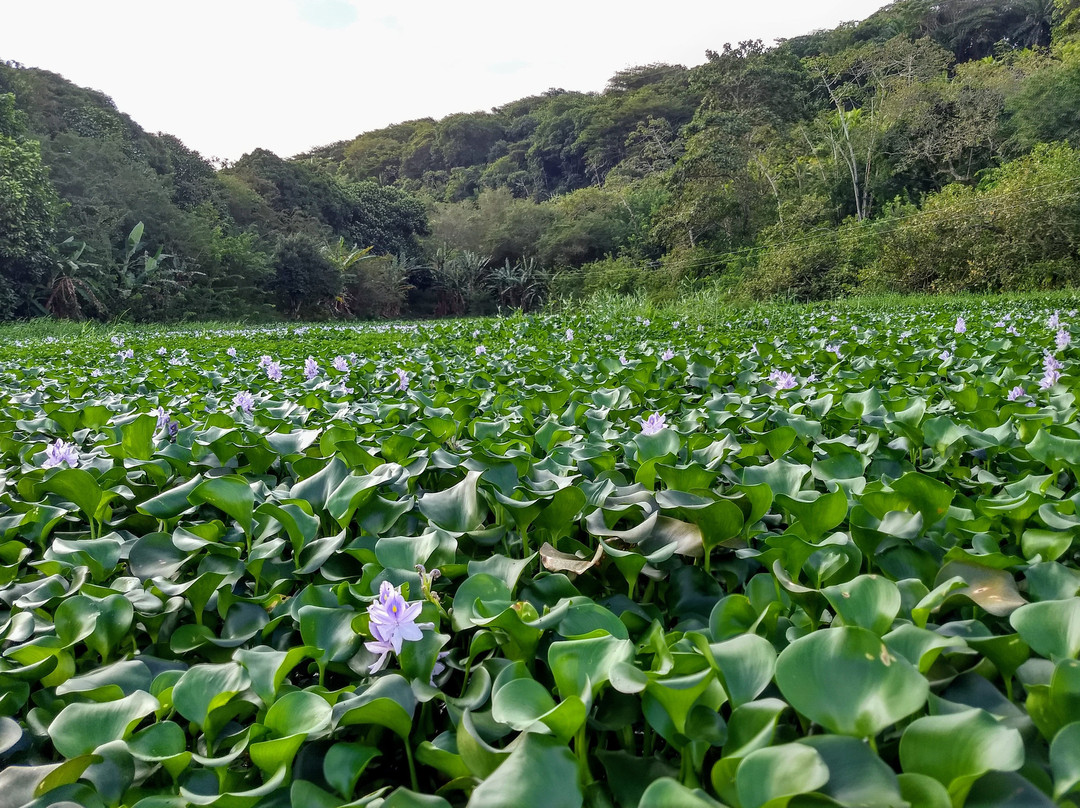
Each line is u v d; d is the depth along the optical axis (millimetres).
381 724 1365
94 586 1989
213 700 1394
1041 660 1407
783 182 48188
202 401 5094
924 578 1835
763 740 1125
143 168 44500
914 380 5051
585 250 66250
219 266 44969
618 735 1435
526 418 4039
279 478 3287
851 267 33688
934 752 1105
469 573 1891
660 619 1832
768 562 1893
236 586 2166
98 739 1413
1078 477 2482
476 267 69062
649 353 8297
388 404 4508
